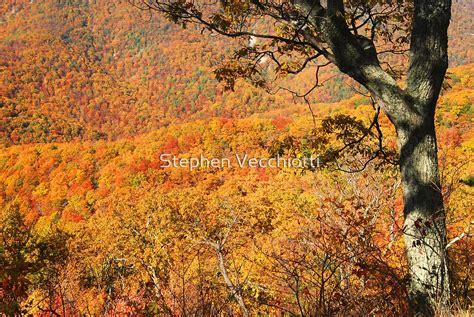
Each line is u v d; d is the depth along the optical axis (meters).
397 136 3.67
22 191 88.62
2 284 2.22
